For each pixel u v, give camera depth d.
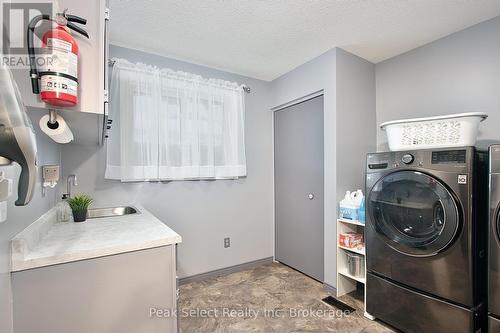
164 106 2.30
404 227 1.67
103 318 1.00
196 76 2.46
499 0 1.62
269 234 3.09
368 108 2.49
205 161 2.53
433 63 2.15
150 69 2.23
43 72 0.72
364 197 2.04
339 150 2.24
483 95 1.85
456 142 1.52
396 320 1.66
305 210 2.66
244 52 2.34
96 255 0.99
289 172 2.88
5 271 0.80
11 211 0.85
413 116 2.28
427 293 1.51
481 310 1.39
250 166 2.95
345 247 2.10
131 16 1.77
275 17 1.80
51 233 1.24
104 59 0.89
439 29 1.97
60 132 0.87
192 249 2.53
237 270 2.79
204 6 1.66
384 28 1.95
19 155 0.53
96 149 2.09
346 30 1.98
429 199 1.54
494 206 1.27
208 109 2.53
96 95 0.87
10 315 0.83
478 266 1.39
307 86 2.54
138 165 2.18
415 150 1.58
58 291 0.92
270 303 2.08
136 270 1.08
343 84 2.28
